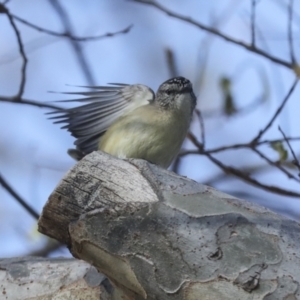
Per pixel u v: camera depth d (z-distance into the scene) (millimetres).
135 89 11812
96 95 11766
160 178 6332
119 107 11852
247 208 6059
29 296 7887
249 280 5648
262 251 5762
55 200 6430
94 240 6180
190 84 11477
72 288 7656
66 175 6441
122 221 6117
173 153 11344
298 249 5770
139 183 6312
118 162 6477
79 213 6395
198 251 5855
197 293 5820
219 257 5801
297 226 5953
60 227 6551
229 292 5703
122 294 7105
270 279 5637
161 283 5953
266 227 5883
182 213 6023
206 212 6008
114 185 6348
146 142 11055
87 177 6426
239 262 5746
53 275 7883
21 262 8219
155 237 5996
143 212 6094
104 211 6172
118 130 11219
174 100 11203
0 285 8062
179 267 5887
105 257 6211
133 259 6047
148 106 11406
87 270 7699
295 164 9898
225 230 5891
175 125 11180
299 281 5602
